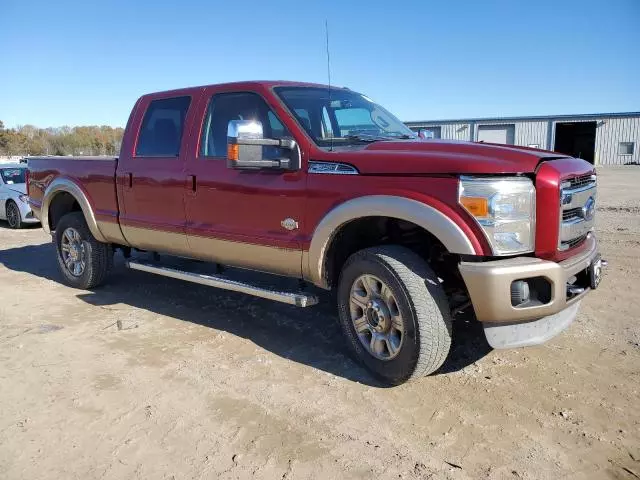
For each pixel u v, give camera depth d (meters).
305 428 3.12
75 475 2.72
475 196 3.16
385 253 3.52
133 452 2.91
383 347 3.62
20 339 4.54
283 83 4.52
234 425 3.16
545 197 3.26
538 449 2.88
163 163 4.92
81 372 3.89
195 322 4.96
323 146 3.96
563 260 3.44
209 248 4.64
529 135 42.69
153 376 3.82
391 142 3.90
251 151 3.79
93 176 5.67
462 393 3.50
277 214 4.07
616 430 3.05
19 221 11.90
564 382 3.62
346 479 2.65
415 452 2.87
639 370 3.77
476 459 2.80
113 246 6.08
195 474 2.71
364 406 3.36
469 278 3.19
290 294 3.98
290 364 4.01
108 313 5.27
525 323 3.40
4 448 2.96
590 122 41.91
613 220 10.60
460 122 44.06
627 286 5.73
